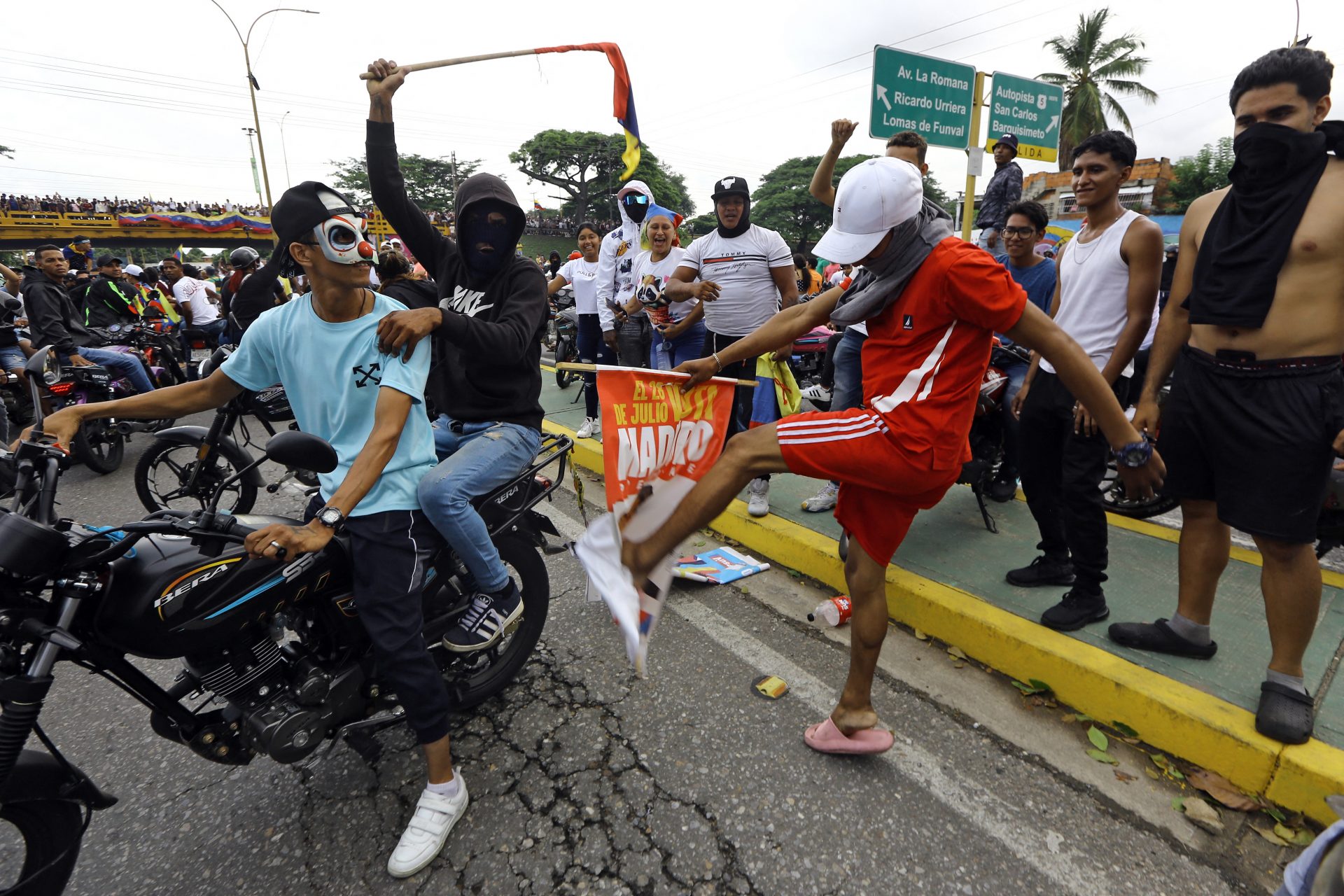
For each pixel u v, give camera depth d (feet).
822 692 9.00
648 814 7.12
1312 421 6.77
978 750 7.96
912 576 10.84
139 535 5.94
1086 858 6.54
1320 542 10.82
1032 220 12.33
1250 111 6.86
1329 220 6.53
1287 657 7.35
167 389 7.02
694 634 10.43
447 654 8.13
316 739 6.89
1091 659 8.55
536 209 231.30
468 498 7.45
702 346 14.76
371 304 6.69
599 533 6.19
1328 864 3.71
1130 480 6.20
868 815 7.05
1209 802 7.20
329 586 6.99
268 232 136.36
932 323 6.07
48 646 5.42
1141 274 8.70
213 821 7.20
